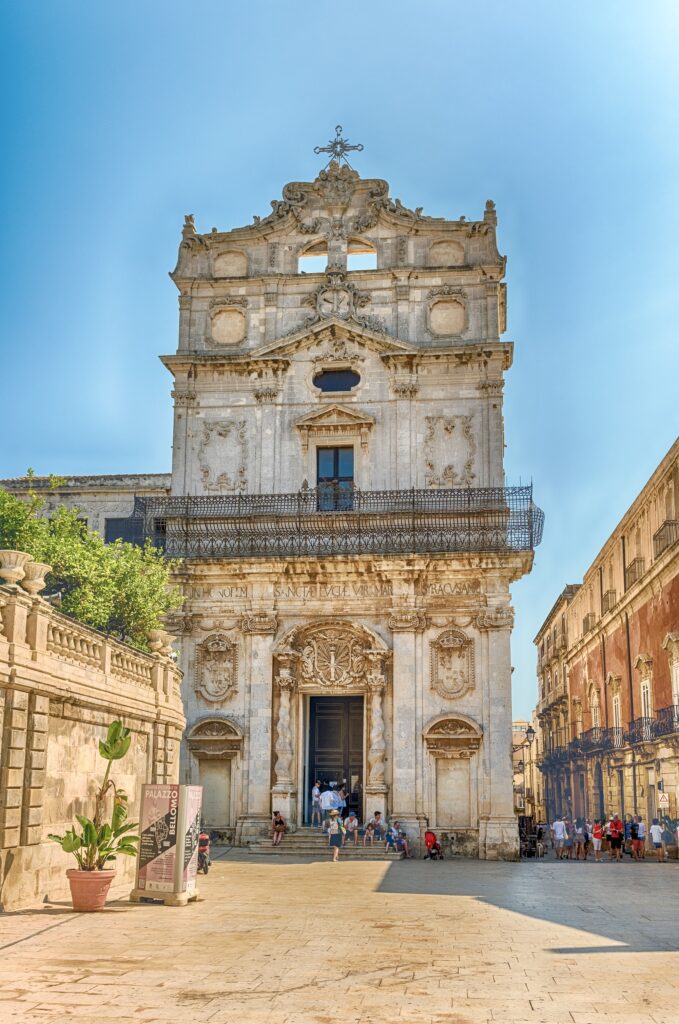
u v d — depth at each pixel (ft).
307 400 129.49
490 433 124.98
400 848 110.63
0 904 54.85
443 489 123.34
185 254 136.05
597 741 170.81
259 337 132.36
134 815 78.84
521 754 325.21
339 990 37.32
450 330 129.49
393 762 116.26
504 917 59.62
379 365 128.77
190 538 124.57
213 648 122.21
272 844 112.37
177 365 131.34
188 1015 32.94
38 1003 34.22
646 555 144.05
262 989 37.22
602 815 172.35
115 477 143.23
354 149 136.98
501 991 37.52
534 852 138.21
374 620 121.08
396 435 126.31
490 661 117.50
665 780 126.11
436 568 119.96
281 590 122.83
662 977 40.55
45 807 61.82
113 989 36.63
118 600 104.06
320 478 127.95
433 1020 32.78
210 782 119.55
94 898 57.36
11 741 57.06
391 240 133.49
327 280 132.46
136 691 79.20
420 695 117.80
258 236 135.23
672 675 126.11
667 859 120.88
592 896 72.43
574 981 39.55
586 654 195.83
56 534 106.52
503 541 119.75
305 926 54.29
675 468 126.62
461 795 115.24
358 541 121.39
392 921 57.11
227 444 129.29
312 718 123.95
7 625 58.29
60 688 63.00
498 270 130.11
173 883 62.64
